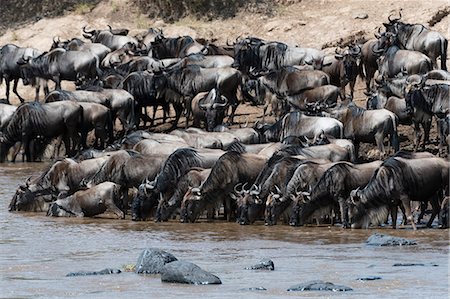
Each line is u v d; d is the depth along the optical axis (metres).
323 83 107.88
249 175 78.12
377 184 73.12
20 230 74.38
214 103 107.50
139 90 115.12
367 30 136.38
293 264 59.34
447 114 95.25
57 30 147.75
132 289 51.19
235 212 79.00
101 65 128.12
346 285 51.75
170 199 79.25
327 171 74.75
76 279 54.41
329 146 82.56
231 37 143.88
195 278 52.47
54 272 57.47
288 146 81.94
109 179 81.38
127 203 82.88
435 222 76.88
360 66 116.69
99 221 78.62
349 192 75.00
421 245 65.94
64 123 108.75
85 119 109.56
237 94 119.31
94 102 111.94
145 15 152.00
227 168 77.44
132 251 65.38
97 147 111.19
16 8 158.25
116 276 55.03
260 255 63.25
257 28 144.62
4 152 111.25
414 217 79.12
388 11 139.38
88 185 81.75
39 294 50.44
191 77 113.06
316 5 146.25
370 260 60.28
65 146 110.06
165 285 52.22
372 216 73.88
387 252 63.34
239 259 61.78
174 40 128.88
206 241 69.31
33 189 83.56
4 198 88.88
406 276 54.28
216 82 112.31
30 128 108.81
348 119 94.25
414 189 72.75
